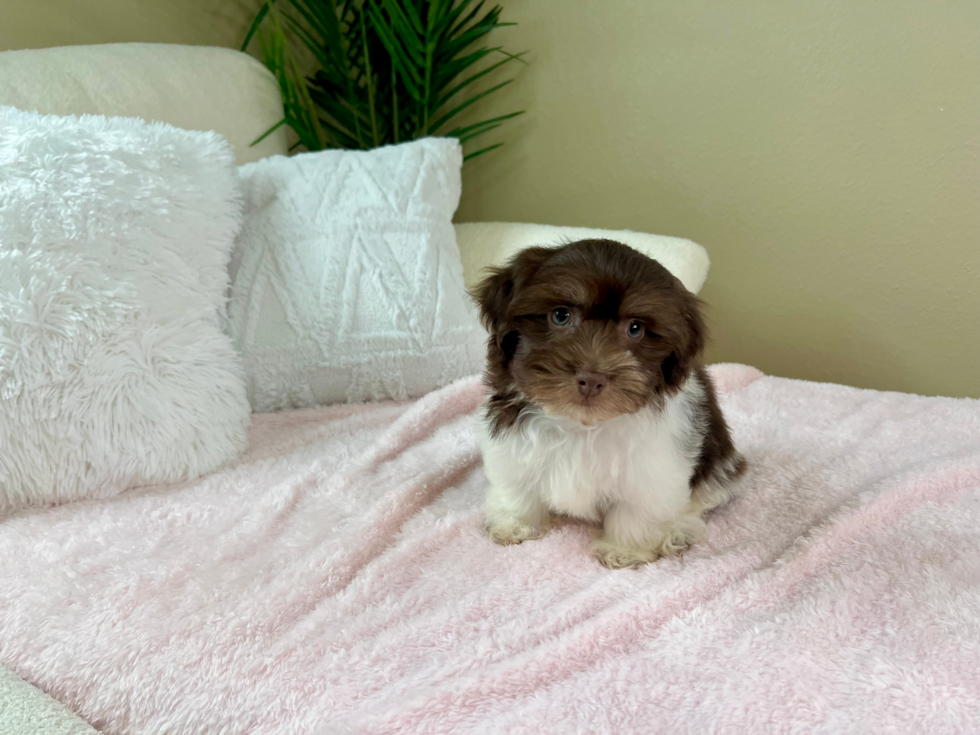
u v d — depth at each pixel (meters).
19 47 2.27
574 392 1.23
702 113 2.47
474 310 2.08
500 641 1.16
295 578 1.32
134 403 1.63
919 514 1.50
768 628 1.17
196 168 1.89
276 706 1.05
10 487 1.53
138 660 1.13
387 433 1.83
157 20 2.59
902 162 2.21
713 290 2.64
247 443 1.83
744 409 2.08
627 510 1.45
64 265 1.60
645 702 1.03
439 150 2.21
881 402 2.06
